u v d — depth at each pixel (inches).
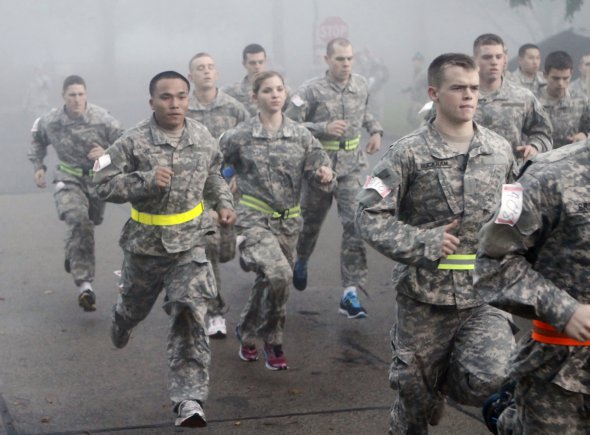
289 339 261.0
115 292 311.0
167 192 202.2
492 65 242.1
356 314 276.8
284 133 241.4
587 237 115.9
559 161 117.7
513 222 117.1
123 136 204.4
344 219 283.9
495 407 145.5
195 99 311.3
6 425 198.5
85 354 247.4
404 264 163.5
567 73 305.7
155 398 215.8
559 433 122.3
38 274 335.9
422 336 164.1
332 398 215.3
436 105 165.9
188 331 194.5
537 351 122.4
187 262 203.0
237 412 207.5
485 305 163.3
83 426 198.7
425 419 168.1
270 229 241.6
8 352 249.3
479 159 163.3
